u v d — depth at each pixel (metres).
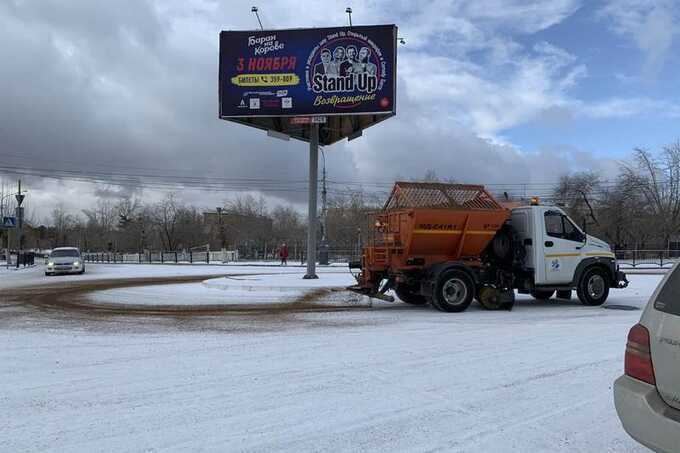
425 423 4.89
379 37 19.81
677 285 3.43
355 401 5.53
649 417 3.26
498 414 5.14
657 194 56.38
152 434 4.59
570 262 13.49
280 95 20.11
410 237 12.48
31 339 9.15
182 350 8.13
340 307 13.84
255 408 5.30
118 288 20.20
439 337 9.21
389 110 19.59
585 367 6.99
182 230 87.06
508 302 12.94
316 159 20.78
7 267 42.69
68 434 4.58
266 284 17.94
